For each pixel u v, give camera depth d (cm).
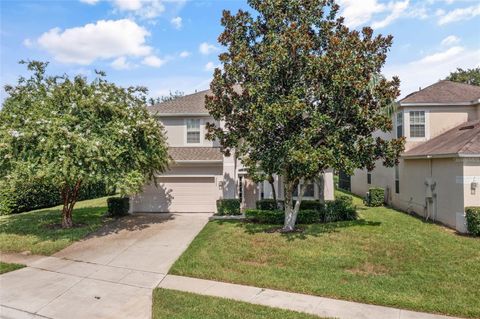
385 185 2092
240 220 1540
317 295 739
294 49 1095
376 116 1116
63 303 718
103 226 1469
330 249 1021
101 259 1024
